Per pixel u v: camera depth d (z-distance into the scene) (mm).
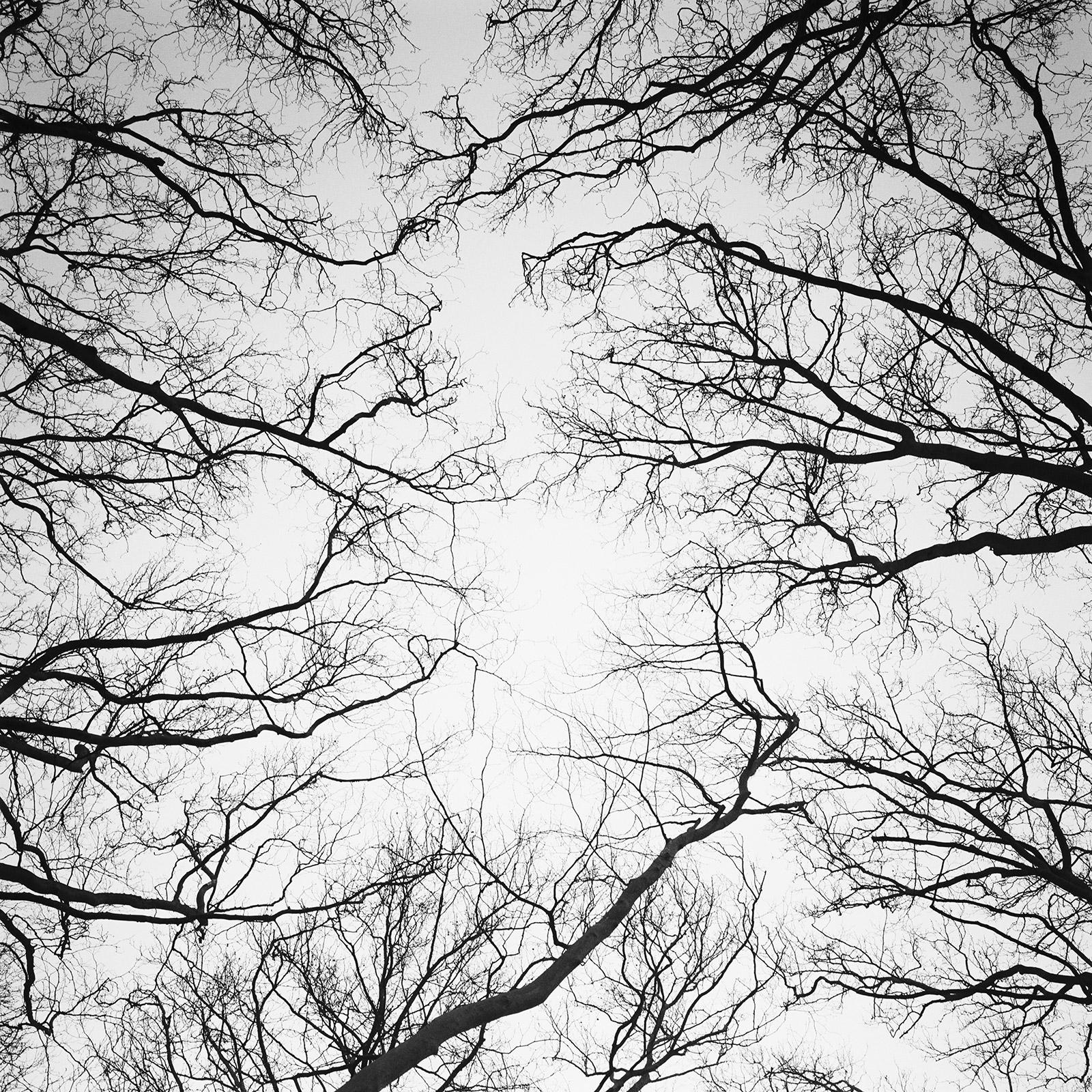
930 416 8648
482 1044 8570
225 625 8031
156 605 8430
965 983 10039
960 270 8445
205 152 7691
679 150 7891
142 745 7383
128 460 8352
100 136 6891
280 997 9156
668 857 8391
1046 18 7516
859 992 9875
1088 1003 8984
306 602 8438
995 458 7863
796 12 6445
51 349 7801
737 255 8695
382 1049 8875
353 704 8523
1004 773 10414
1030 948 9672
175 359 8141
